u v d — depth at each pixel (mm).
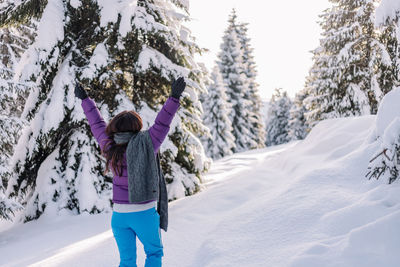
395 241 2572
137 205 2191
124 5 6688
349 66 15430
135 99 7730
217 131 25359
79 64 7074
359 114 15555
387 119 4449
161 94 8086
